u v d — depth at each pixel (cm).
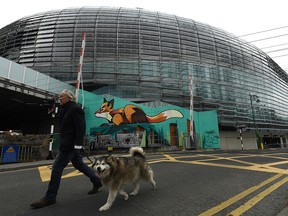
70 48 3747
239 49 4772
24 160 1404
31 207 389
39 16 4453
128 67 3612
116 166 399
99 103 2712
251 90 4472
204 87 3853
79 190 501
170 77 3694
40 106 2711
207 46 4284
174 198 427
